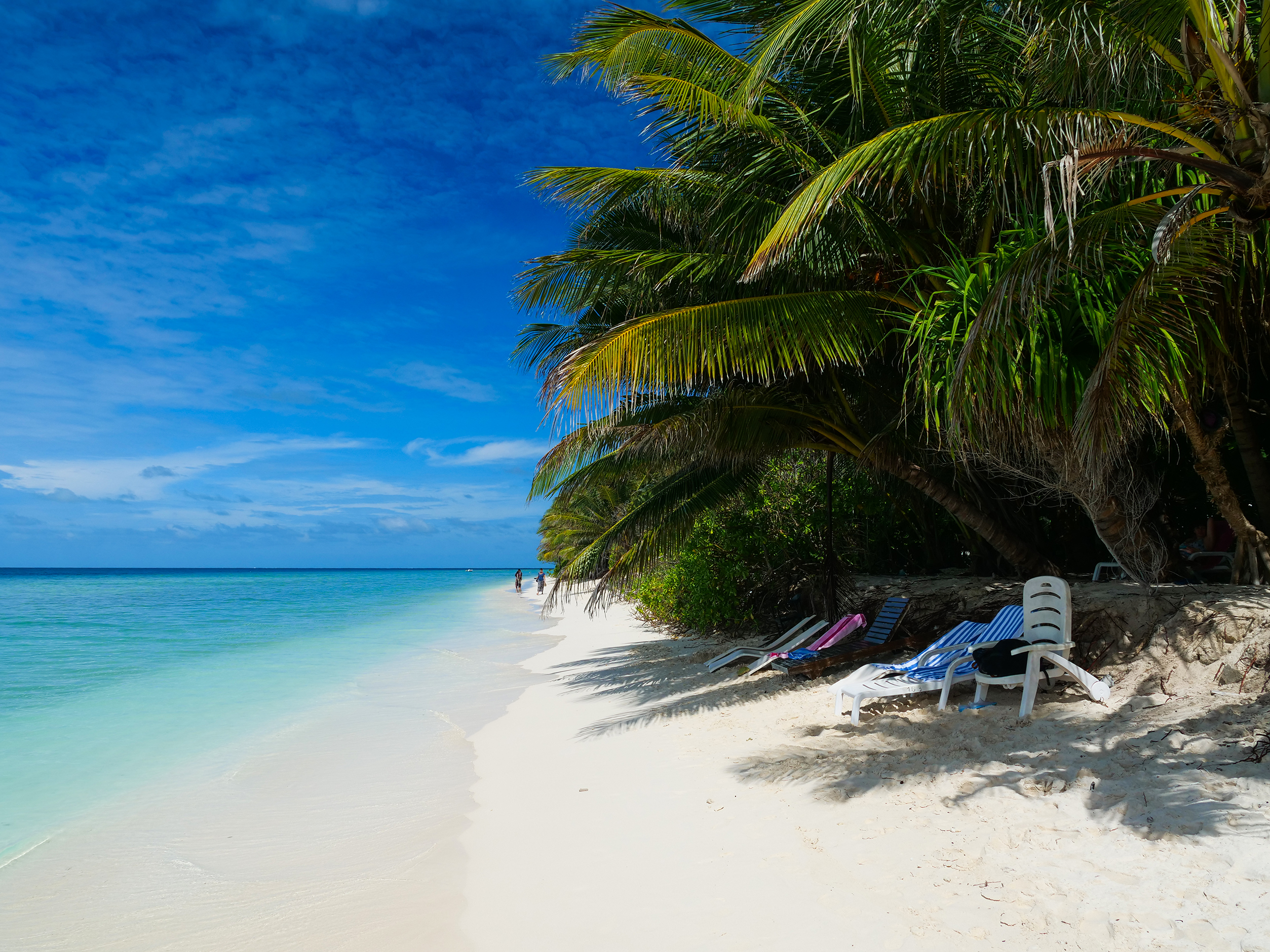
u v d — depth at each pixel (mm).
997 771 4680
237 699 11320
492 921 3824
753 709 7633
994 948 2959
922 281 7023
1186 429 6441
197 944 3928
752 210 6699
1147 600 6160
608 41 6500
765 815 4734
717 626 14109
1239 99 4016
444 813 5785
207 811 6172
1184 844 3420
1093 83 4910
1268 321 6016
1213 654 5375
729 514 12781
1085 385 5258
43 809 6320
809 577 12008
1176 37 4492
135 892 4637
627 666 12586
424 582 111875
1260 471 6844
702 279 7172
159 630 24219
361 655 16906
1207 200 4613
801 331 6414
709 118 6844
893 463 8812
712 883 3904
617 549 10578
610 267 7508
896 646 8469
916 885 3541
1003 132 4441
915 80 6441
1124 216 4613
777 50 4543
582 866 4359
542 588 48562
